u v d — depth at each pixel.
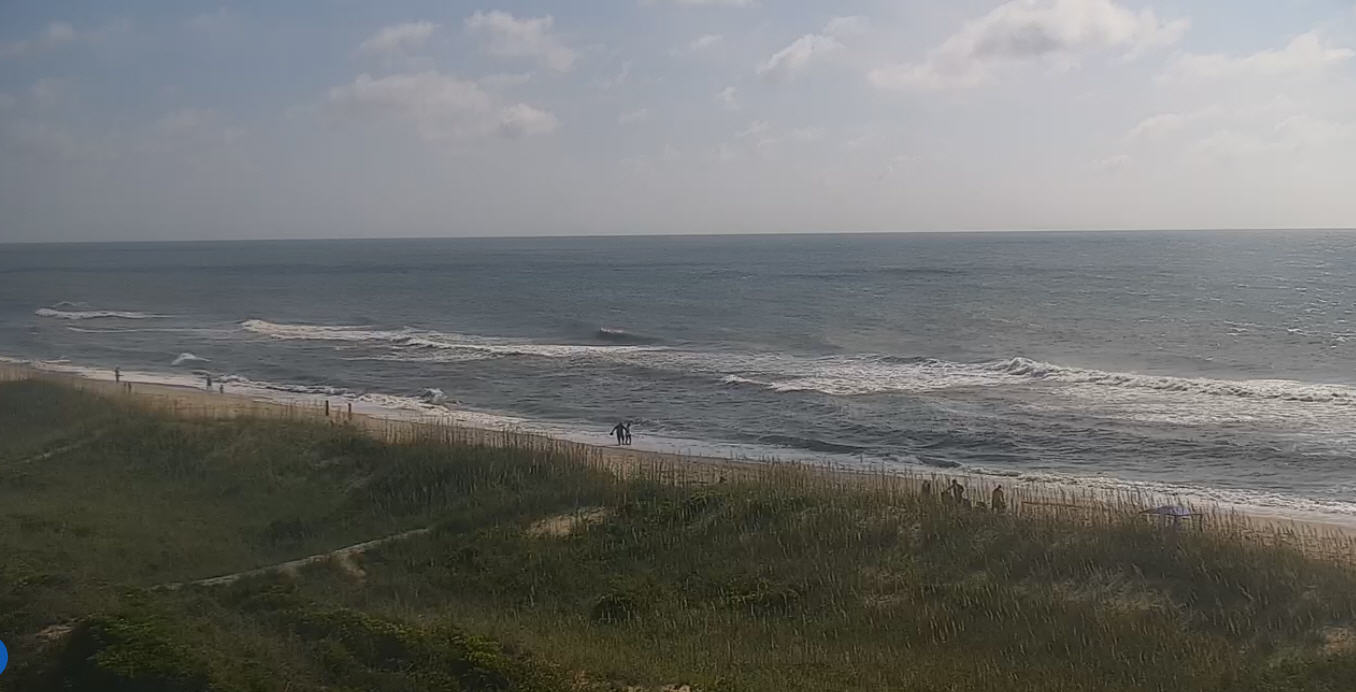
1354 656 12.48
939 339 58.88
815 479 22.62
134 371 51.53
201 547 16.77
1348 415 34.38
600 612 14.78
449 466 22.59
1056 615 14.59
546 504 20.39
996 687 11.72
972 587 15.71
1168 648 13.29
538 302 93.50
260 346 62.72
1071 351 52.19
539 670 10.45
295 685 9.52
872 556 17.31
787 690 11.01
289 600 12.83
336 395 44.06
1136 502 23.44
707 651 12.80
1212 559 16.09
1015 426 34.41
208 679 9.20
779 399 41.06
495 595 15.63
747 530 18.67
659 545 18.02
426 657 10.51
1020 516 19.23
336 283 125.94
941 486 24.14
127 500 19.88
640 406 40.50
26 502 18.66
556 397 42.91
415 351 59.53
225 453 24.20
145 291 112.56
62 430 26.69
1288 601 14.73
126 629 10.08
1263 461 28.69
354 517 20.08
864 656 12.94
